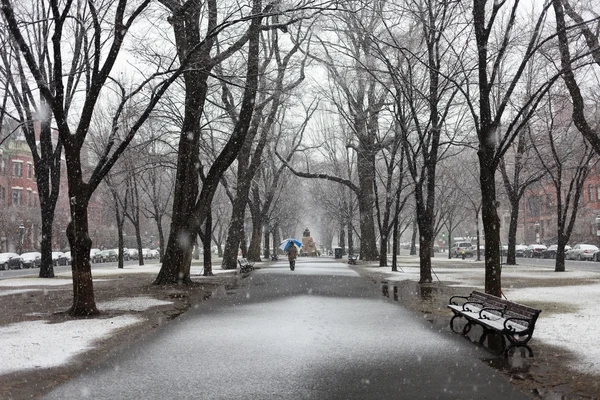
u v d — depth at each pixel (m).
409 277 26.31
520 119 31.27
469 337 10.23
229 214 67.81
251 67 22.33
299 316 13.08
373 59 26.06
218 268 37.00
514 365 7.91
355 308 14.59
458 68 21.22
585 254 50.50
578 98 18.31
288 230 77.06
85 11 19.17
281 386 6.83
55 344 9.60
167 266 22.28
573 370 7.53
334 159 51.56
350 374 7.43
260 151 36.03
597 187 57.25
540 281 22.55
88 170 34.16
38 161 27.42
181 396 6.41
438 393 6.48
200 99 21.69
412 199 55.69
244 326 11.57
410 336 10.34
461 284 21.95
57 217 64.12
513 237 37.09
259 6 18.48
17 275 37.19
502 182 40.41
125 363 8.15
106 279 27.06
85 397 6.40
